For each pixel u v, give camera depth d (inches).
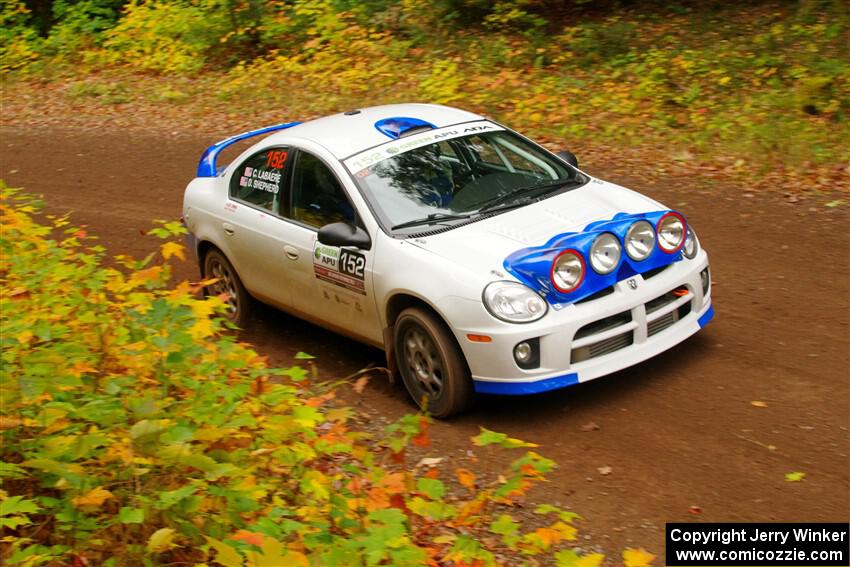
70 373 160.4
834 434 195.3
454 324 210.2
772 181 362.6
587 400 223.1
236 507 147.3
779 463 187.5
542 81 519.5
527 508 183.2
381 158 246.4
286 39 665.0
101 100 615.8
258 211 272.1
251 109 558.6
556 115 473.1
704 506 177.2
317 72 602.9
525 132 459.2
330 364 263.9
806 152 379.9
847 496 174.7
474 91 523.2
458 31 620.7
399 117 267.4
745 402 212.2
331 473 184.1
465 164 247.0
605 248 211.6
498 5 605.3
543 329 204.4
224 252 286.8
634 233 217.0
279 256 262.4
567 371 207.6
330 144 255.3
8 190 292.8
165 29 696.4
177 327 168.2
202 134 528.4
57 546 136.5
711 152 400.2
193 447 150.6
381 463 205.5
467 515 148.3
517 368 206.4
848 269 280.4
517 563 165.8
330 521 149.0
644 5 616.7
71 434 155.2
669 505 178.9
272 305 279.6
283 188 264.4
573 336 206.7
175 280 338.6
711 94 474.0
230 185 286.5
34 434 156.8
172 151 502.9
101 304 184.7
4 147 541.0
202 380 172.9
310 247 249.8
